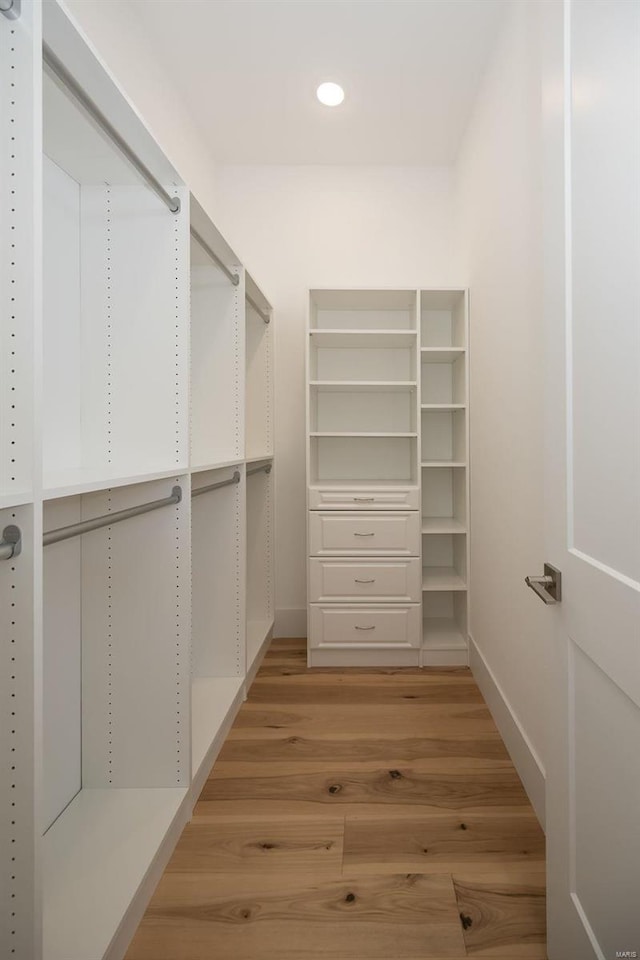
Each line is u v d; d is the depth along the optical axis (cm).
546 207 115
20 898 87
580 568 102
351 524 276
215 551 242
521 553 187
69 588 157
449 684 257
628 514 85
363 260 320
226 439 238
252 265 321
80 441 161
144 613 162
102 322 161
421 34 220
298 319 320
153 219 160
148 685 163
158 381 160
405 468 319
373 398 318
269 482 315
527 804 171
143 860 135
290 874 143
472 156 266
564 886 110
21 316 85
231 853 150
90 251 161
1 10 83
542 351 164
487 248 236
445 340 316
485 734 212
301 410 322
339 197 320
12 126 85
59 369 151
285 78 246
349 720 224
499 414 216
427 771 188
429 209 319
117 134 124
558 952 113
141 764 164
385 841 155
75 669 161
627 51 83
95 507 162
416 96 257
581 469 102
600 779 96
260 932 126
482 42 224
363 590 277
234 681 242
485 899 135
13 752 86
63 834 144
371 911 131
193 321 237
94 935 114
